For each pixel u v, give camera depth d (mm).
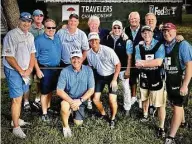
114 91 4527
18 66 4102
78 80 4293
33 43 4293
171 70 3926
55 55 4723
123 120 4734
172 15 10211
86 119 4762
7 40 4059
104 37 4918
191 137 4297
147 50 4141
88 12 9742
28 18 4090
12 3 8164
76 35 4766
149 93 4367
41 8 9609
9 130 4414
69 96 4414
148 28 4102
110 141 4176
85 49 4824
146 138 4258
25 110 5113
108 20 9945
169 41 3920
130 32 4840
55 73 4707
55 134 4305
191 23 10266
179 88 3949
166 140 4121
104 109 5094
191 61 3812
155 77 4195
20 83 4180
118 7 9930
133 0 9992
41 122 4676
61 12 9656
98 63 4535
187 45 3830
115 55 4484
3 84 5969
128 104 4926
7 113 4945
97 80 4641
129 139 4230
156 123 4629
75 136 4289
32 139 4191
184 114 4922
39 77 4621
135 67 4535
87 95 4387
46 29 4637
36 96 5266
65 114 4246
